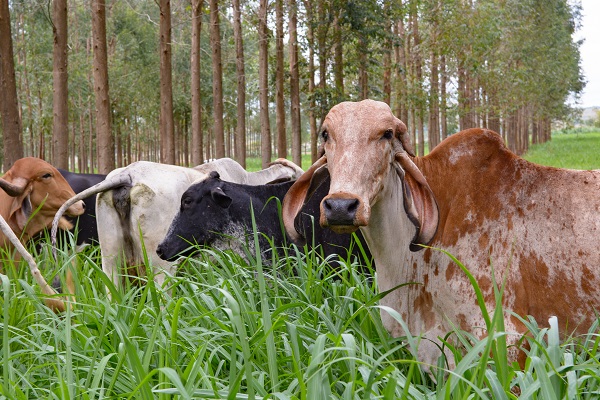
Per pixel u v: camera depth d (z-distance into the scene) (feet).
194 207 20.15
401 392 10.29
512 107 118.11
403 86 94.58
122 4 152.87
